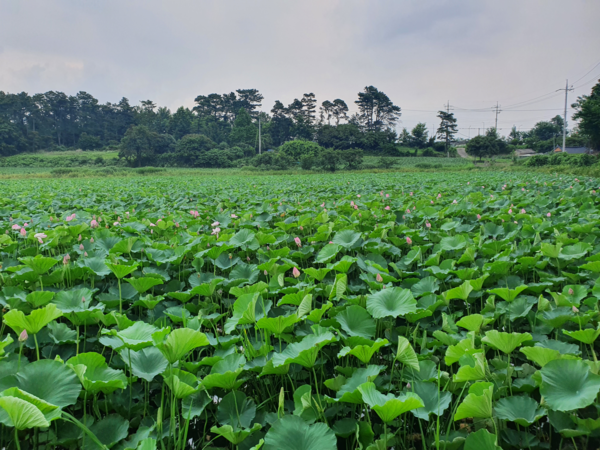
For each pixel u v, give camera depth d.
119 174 56.97
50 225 8.19
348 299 3.92
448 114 101.56
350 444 2.78
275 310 4.19
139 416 2.86
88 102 121.75
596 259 4.89
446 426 2.79
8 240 6.19
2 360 2.78
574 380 2.43
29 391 2.36
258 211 10.32
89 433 2.27
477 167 59.44
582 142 88.19
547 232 7.11
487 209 10.53
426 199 11.63
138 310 4.46
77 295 3.87
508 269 4.91
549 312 3.66
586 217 7.59
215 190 19.12
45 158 84.44
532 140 106.50
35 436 2.45
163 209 11.55
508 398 2.67
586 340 3.06
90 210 10.98
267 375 3.23
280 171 60.03
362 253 6.38
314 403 2.67
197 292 4.26
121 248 5.71
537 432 2.80
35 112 109.50
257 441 2.55
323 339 2.80
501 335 2.73
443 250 6.04
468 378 2.61
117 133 122.94
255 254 6.37
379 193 15.35
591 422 2.38
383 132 109.75
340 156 62.69
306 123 114.69
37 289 4.65
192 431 3.02
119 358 3.20
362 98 120.56
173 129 111.81
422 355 3.25
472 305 4.73
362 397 2.38
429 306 3.91
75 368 2.46
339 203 11.60
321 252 5.48
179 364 2.92
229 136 108.38
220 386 2.79
